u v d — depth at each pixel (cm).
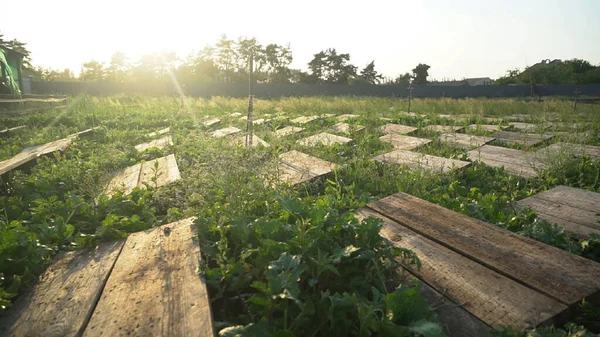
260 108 1708
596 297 211
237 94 3612
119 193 433
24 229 327
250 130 729
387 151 711
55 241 317
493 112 1595
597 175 484
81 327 203
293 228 274
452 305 214
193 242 291
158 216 411
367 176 522
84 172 565
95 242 313
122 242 309
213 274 245
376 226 260
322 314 198
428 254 267
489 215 376
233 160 491
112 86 3369
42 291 241
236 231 296
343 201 400
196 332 190
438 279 238
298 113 1577
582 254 300
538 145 725
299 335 193
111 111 1529
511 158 626
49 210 400
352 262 240
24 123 1238
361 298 210
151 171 584
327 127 1074
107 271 261
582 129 895
